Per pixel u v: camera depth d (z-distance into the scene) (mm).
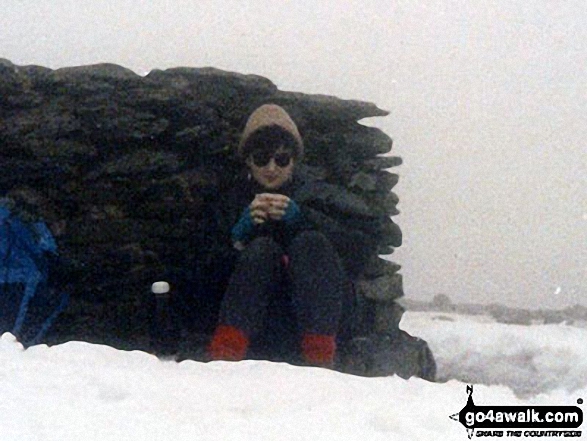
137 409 2162
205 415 2164
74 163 4059
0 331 3432
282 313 3594
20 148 4039
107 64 4246
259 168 4051
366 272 4320
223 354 3273
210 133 4281
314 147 4469
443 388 2682
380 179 4547
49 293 3568
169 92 4203
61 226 4004
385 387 2596
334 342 3348
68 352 2682
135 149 4137
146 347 3990
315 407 2295
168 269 4074
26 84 4160
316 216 3883
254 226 3764
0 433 1940
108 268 4020
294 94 4531
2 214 3523
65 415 2074
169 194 4105
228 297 3350
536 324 7125
